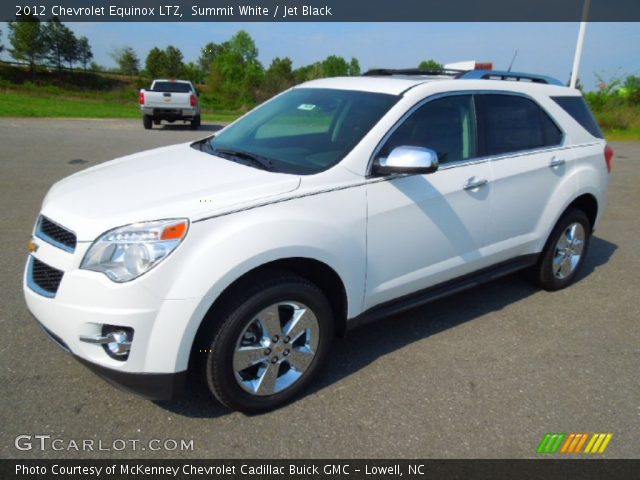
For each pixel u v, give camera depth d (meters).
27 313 3.70
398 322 3.95
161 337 2.39
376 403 2.95
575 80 16.31
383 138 3.12
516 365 3.42
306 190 2.77
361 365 3.34
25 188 7.24
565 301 4.48
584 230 4.68
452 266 3.57
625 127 22.25
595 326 4.03
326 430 2.71
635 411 3.00
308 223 2.71
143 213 2.46
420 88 3.39
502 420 2.86
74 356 2.50
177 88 19.20
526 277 4.74
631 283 4.96
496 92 3.83
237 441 2.60
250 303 2.58
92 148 11.41
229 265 2.44
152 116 17.75
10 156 9.68
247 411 2.77
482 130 3.68
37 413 2.70
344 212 2.88
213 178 2.86
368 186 2.99
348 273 2.93
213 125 21.25
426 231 3.30
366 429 2.73
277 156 3.25
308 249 2.70
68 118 19.36
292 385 2.89
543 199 4.11
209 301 2.42
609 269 5.34
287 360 2.85
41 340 3.36
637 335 3.91
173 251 2.37
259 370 2.79
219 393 2.64
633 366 3.47
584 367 3.43
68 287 2.42
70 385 2.94
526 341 3.74
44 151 10.54
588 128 4.57
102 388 2.93
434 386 3.14
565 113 4.35
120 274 2.35
